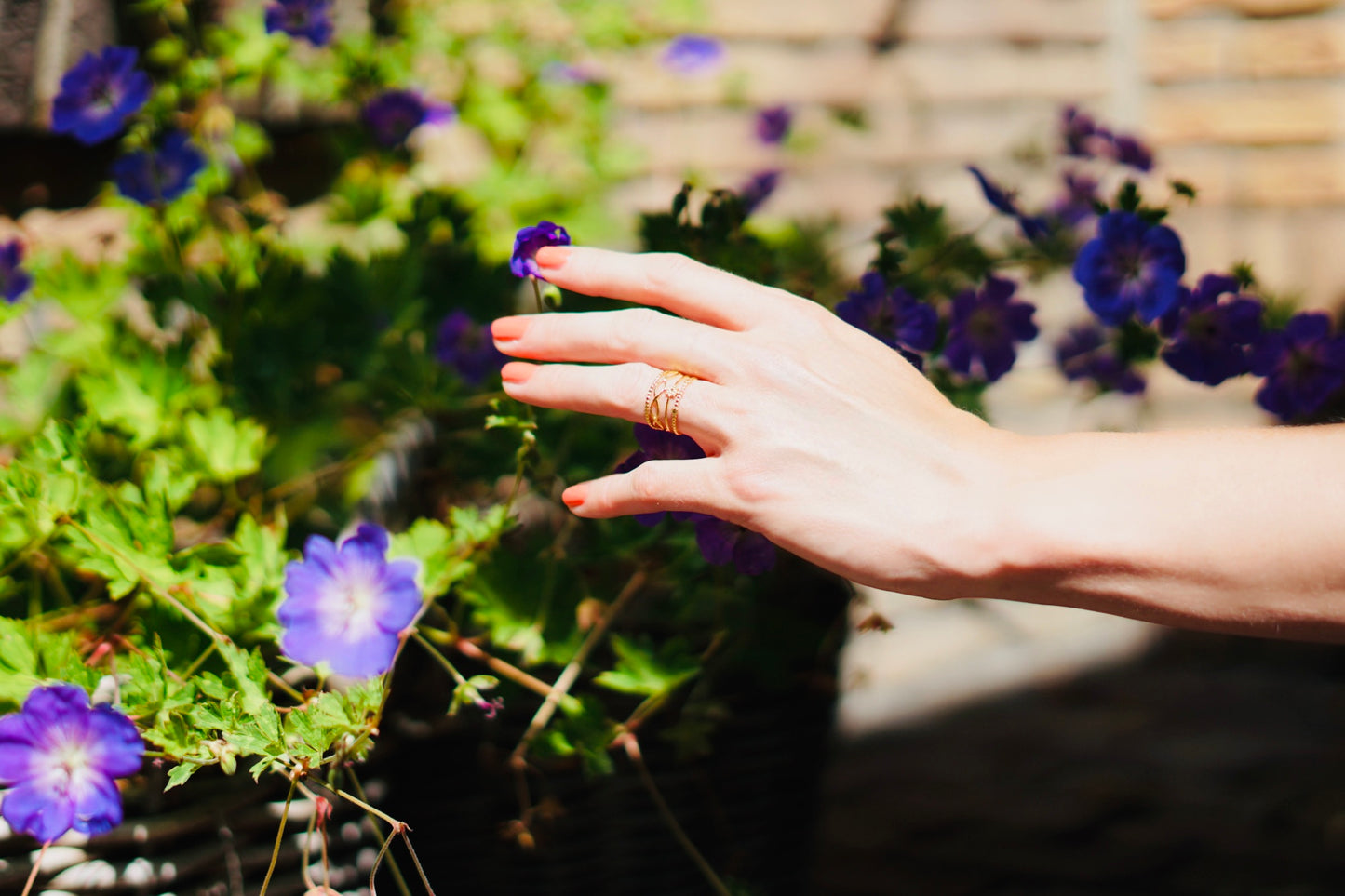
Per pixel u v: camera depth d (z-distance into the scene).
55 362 1.13
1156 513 0.91
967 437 0.93
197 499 1.09
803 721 1.03
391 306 1.14
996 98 2.67
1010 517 0.91
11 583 0.99
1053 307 2.30
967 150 2.66
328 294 1.14
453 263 1.21
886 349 0.95
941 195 2.64
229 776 0.92
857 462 0.93
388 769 0.99
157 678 0.92
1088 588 0.91
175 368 1.06
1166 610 0.91
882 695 2.06
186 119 1.18
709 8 2.28
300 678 0.94
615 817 1.01
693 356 0.94
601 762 0.98
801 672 1.03
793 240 1.22
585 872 1.01
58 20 1.21
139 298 1.25
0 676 0.93
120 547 0.96
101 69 1.11
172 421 1.05
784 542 0.93
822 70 2.54
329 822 0.94
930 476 0.92
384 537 0.93
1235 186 2.73
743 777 1.03
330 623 0.92
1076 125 1.21
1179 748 1.90
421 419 1.09
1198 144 2.74
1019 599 0.92
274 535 0.98
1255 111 2.70
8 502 0.95
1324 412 1.12
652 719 1.00
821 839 1.67
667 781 1.01
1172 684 2.12
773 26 2.48
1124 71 2.76
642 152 1.52
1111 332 1.16
